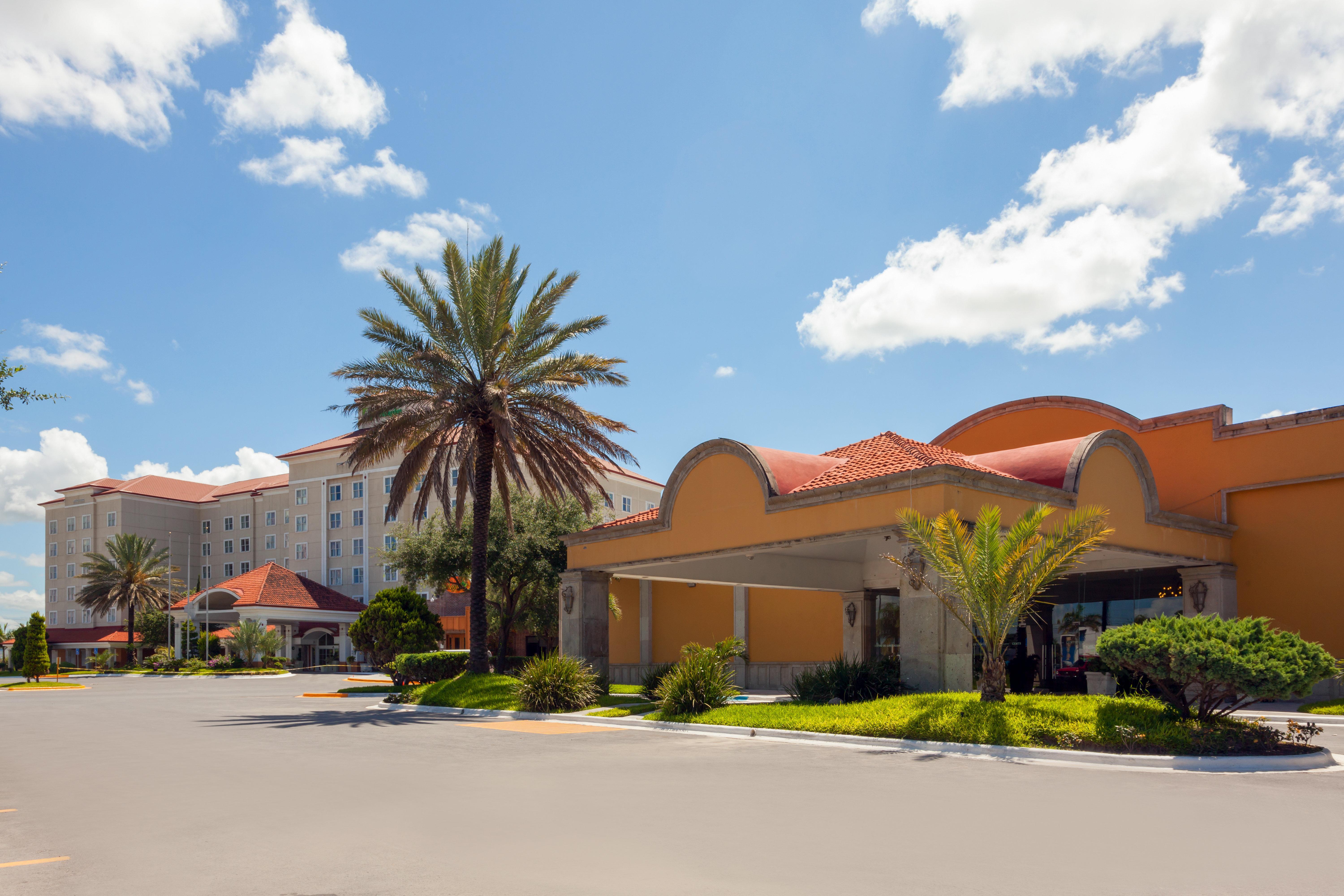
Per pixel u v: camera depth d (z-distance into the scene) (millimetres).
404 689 32000
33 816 9398
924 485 17406
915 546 17250
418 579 41156
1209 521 24297
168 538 103562
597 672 25484
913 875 6496
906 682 17719
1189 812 8961
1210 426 26453
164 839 8070
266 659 65312
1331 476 23953
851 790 10391
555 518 39406
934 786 10672
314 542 87750
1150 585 26281
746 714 18141
